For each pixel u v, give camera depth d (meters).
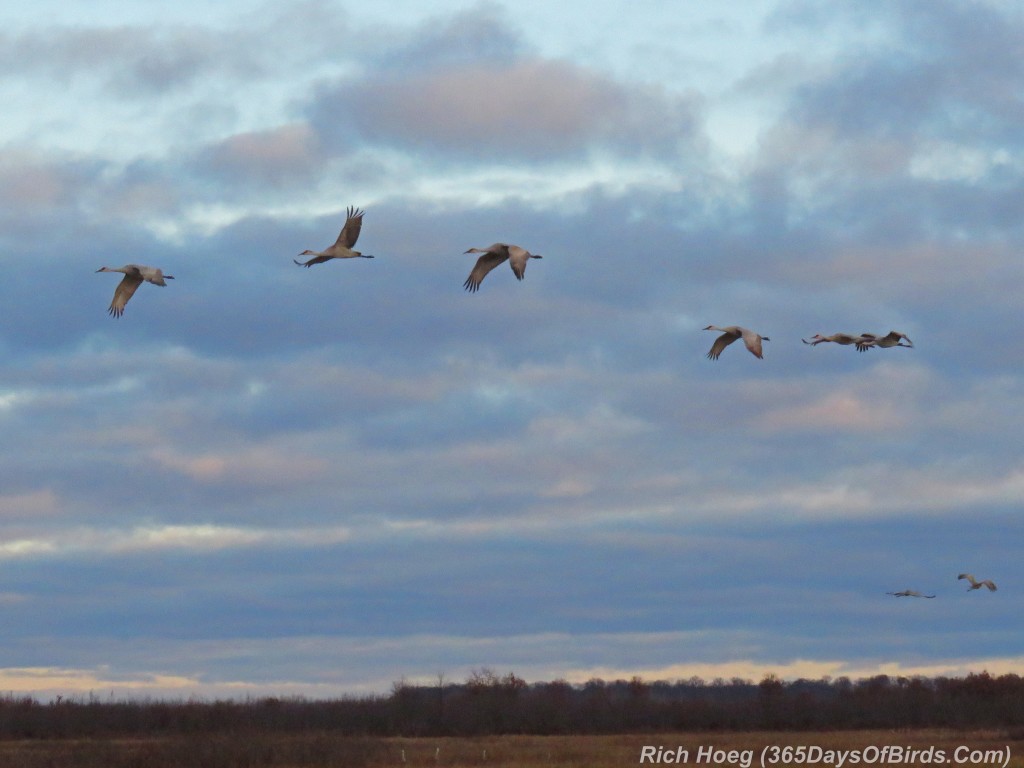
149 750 61.78
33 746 74.31
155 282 33.81
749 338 36.84
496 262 32.97
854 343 41.03
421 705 96.06
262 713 94.31
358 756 60.91
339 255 32.88
